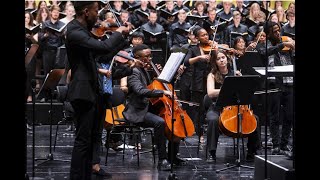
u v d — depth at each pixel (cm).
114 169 1071
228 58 1224
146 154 1246
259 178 902
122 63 1036
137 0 2192
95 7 809
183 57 950
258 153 1222
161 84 1090
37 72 1791
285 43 1198
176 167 1093
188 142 1411
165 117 1059
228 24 1844
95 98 809
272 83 1232
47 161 1138
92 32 891
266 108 830
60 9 1950
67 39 802
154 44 1775
